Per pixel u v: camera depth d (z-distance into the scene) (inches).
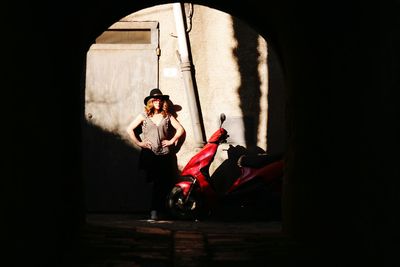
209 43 481.1
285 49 316.5
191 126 477.7
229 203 445.7
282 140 475.5
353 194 206.4
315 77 259.9
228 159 474.0
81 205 316.8
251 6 330.3
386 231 171.6
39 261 205.3
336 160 229.1
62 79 264.2
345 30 211.0
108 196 475.5
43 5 217.0
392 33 163.3
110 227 333.7
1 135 156.1
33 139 200.2
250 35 479.5
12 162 169.5
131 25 480.7
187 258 249.8
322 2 233.8
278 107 476.1
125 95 480.1
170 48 482.3
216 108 479.8
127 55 481.7
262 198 444.1
